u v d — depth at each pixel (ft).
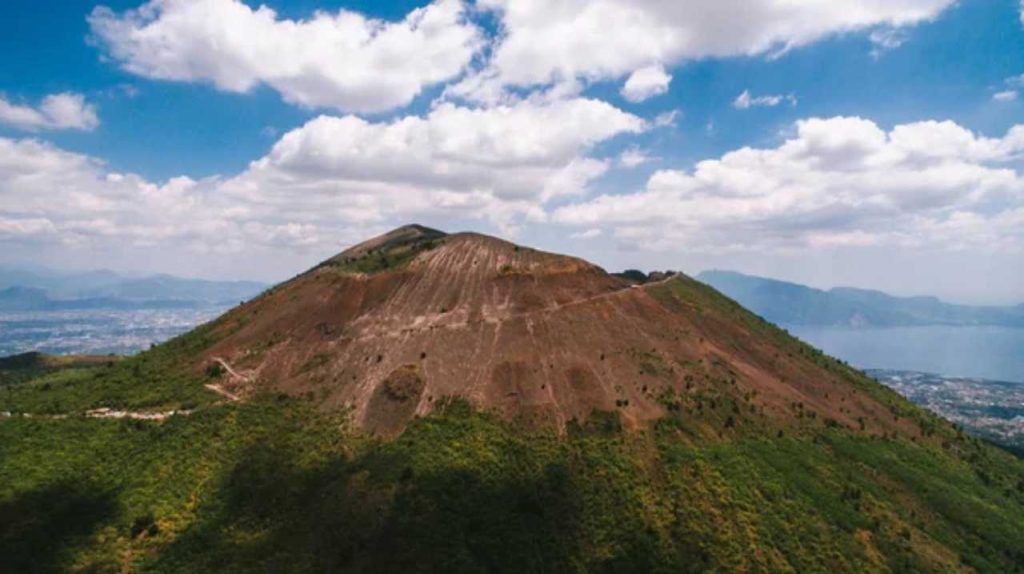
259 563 258.57
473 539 273.13
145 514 280.92
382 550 264.52
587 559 269.44
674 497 302.66
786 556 277.03
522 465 318.86
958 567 290.97
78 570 249.96
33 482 292.61
